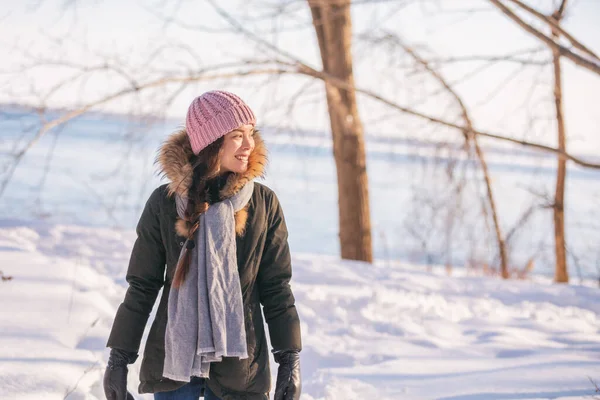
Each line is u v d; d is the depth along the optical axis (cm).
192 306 219
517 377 397
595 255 1488
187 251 221
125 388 229
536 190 1050
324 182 3578
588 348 500
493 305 657
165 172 228
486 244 1050
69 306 444
